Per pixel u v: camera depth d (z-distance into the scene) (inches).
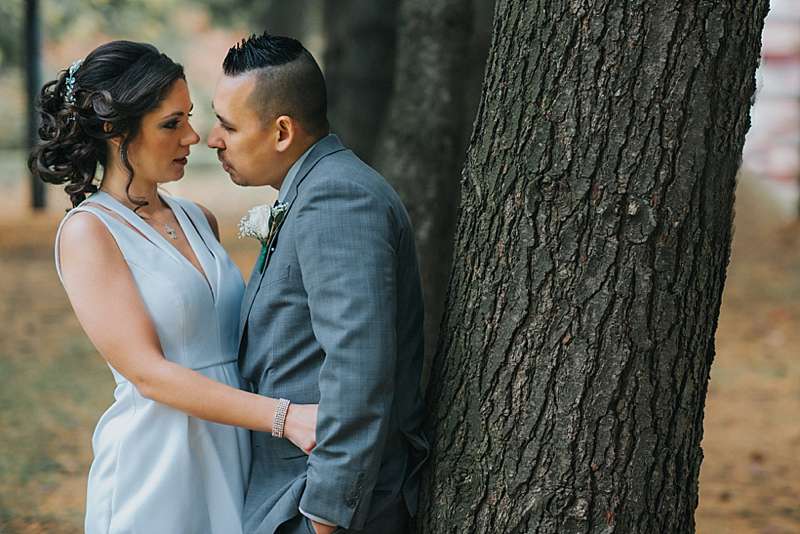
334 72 322.7
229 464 106.2
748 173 673.0
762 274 445.1
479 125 100.3
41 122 104.5
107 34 829.2
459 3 192.2
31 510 198.5
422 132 193.2
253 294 101.5
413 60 195.0
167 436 102.7
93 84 100.0
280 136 99.0
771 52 706.8
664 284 92.2
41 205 642.8
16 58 670.5
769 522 194.5
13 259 486.9
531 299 94.8
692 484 99.3
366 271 92.0
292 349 98.0
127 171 104.3
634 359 92.9
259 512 101.6
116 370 103.0
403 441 103.9
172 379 97.4
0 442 238.7
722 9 89.6
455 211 195.8
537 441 95.4
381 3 307.0
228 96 98.9
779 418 260.7
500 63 97.5
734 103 92.0
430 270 191.8
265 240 100.6
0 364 306.0
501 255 96.6
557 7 92.0
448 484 101.0
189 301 103.5
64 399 273.4
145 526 101.4
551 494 95.5
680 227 91.6
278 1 673.6
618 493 94.7
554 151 92.6
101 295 99.3
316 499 93.2
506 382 96.6
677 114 90.0
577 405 93.9
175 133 103.7
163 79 101.0
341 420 90.7
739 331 354.0
